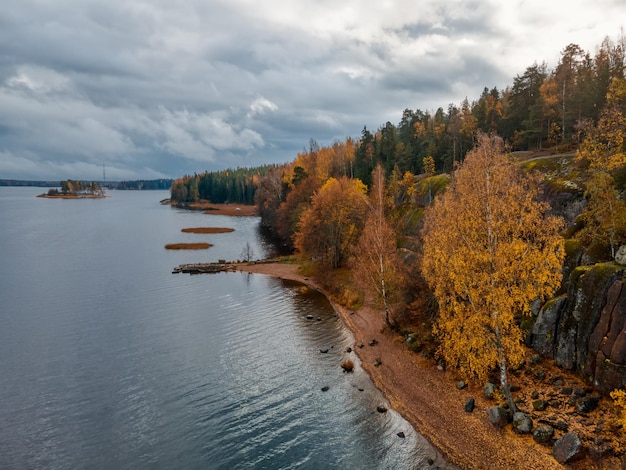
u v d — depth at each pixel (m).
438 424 26.28
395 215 72.06
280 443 25.14
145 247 99.81
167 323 46.84
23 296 57.59
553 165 44.53
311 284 65.19
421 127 121.50
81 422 27.44
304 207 90.56
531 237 24.52
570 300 28.27
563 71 84.06
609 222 28.78
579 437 21.80
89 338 42.22
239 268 76.94
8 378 33.56
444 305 27.34
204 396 30.73
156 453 24.28
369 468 22.81
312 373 34.47
